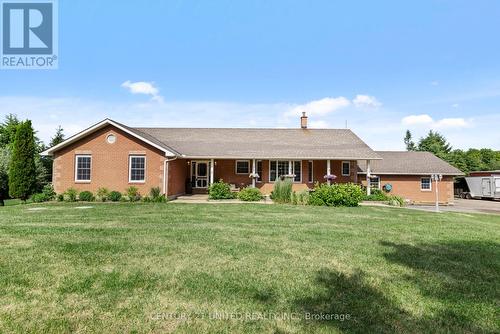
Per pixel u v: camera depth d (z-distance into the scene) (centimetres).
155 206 1438
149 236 734
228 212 1240
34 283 425
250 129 2703
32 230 788
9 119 3250
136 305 363
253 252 606
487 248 682
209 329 312
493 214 1698
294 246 663
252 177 2112
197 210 1294
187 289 414
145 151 1831
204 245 654
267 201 1847
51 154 1842
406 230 898
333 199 1620
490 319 347
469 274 500
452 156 4444
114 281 436
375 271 504
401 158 2798
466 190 3334
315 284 440
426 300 394
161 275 464
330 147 2306
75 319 328
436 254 621
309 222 1005
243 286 427
